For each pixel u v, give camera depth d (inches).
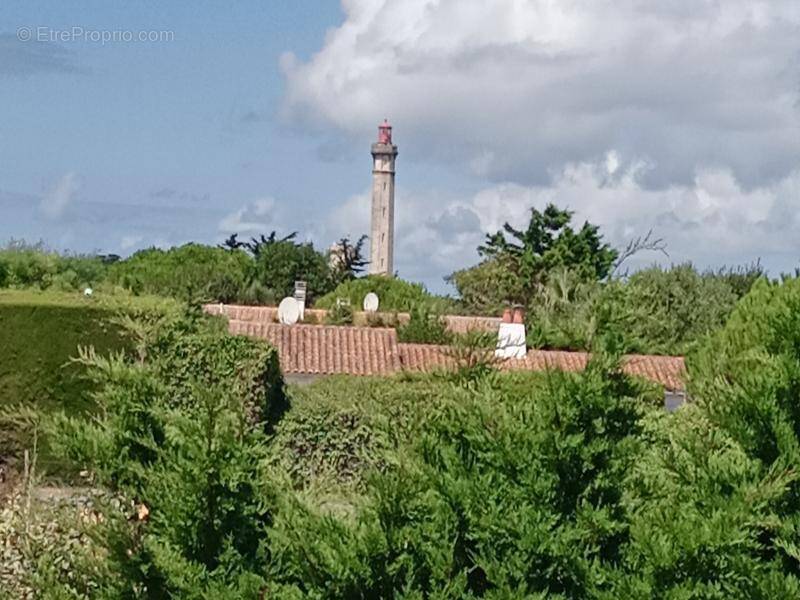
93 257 4576.8
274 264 7381.9
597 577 1158.3
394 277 6560.0
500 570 1152.2
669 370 3006.9
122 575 1199.6
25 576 1337.4
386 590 1172.5
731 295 4972.9
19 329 2393.0
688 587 1130.0
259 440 1270.9
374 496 1198.9
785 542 1194.6
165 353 1691.7
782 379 1284.4
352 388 2311.8
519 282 6737.2
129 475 1256.8
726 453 1279.5
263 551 1213.1
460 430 1254.9
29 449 1713.8
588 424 1218.6
